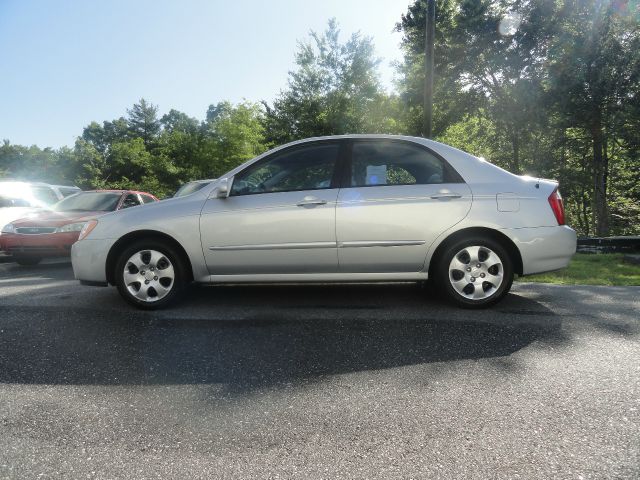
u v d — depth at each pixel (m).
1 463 1.91
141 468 1.87
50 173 62.41
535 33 22.22
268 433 2.13
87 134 95.12
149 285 4.39
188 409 2.38
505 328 3.67
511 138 25.41
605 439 2.03
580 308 4.31
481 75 24.58
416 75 25.48
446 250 4.21
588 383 2.61
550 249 4.18
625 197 28.98
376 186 4.30
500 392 2.51
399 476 1.79
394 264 4.26
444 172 4.32
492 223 4.15
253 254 4.30
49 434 2.14
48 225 8.37
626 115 19.95
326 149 4.48
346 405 2.40
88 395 2.56
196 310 4.35
